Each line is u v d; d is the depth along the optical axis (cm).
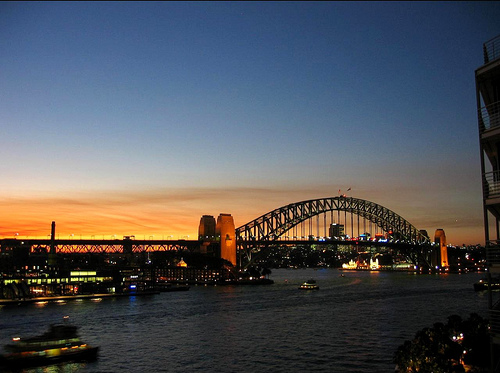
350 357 8938
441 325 6919
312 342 10431
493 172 3688
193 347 10138
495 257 3681
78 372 8325
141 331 12175
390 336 10988
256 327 12650
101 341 10862
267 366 8438
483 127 3766
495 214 3984
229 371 8188
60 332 9431
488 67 3741
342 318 14100
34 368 8606
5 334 11738
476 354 5984
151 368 8500
